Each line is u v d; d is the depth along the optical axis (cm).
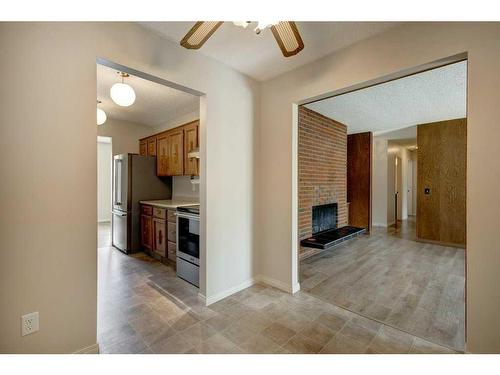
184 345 172
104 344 172
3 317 128
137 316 209
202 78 222
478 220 148
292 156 253
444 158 445
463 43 152
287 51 149
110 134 445
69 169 148
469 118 150
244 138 265
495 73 142
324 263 351
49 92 141
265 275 279
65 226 147
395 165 723
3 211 128
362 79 199
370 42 194
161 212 353
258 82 280
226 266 248
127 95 246
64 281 146
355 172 568
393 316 210
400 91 305
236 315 212
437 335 183
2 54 127
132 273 310
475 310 149
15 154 130
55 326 143
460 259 367
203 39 140
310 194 380
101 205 715
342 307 225
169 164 397
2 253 128
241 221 262
